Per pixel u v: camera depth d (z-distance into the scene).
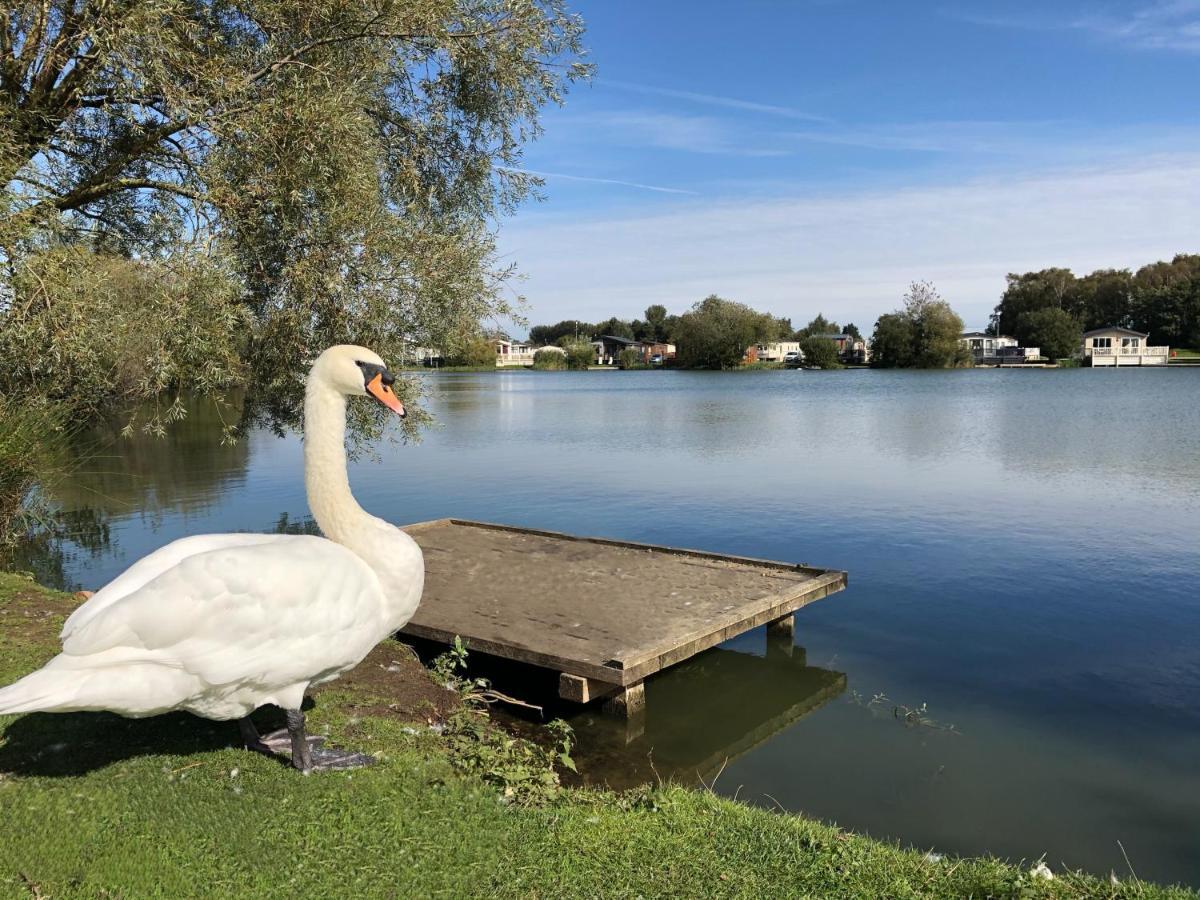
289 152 8.95
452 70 11.73
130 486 20.17
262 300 10.09
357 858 3.61
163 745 4.53
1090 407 40.50
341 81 9.81
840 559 12.77
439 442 29.80
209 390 9.58
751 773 6.21
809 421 35.66
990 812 5.61
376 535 4.30
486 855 3.72
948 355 101.75
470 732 5.29
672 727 7.09
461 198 12.31
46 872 3.36
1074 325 105.62
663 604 8.48
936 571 12.05
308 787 4.12
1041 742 6.73
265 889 3.35
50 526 12.63
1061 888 3.78
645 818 4.25
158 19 8.37
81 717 4.87
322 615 3.85
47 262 8.15
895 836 5.30
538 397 57.16
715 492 18.77
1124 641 9.18
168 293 8.61
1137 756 6.52
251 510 17.22
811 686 8.02
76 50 8.83
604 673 6.63
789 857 3.90
